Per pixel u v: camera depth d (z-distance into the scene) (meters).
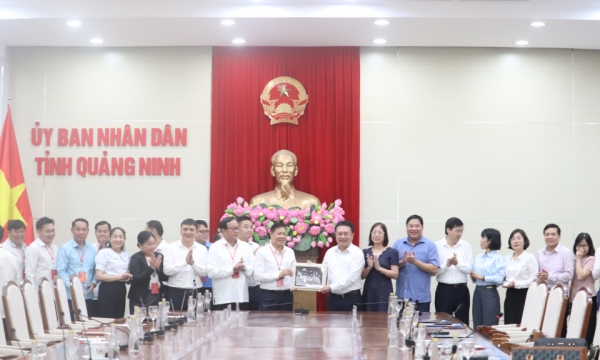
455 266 8.80
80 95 11.13
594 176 11.02
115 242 8.63
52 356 4.75
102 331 6.11
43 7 9.66
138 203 11.02
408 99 11.09
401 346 5.41
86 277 8.46
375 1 9.52
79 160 11.05
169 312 7.59
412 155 11.04
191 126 11.09
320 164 10.87
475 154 11.04
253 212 9.80
